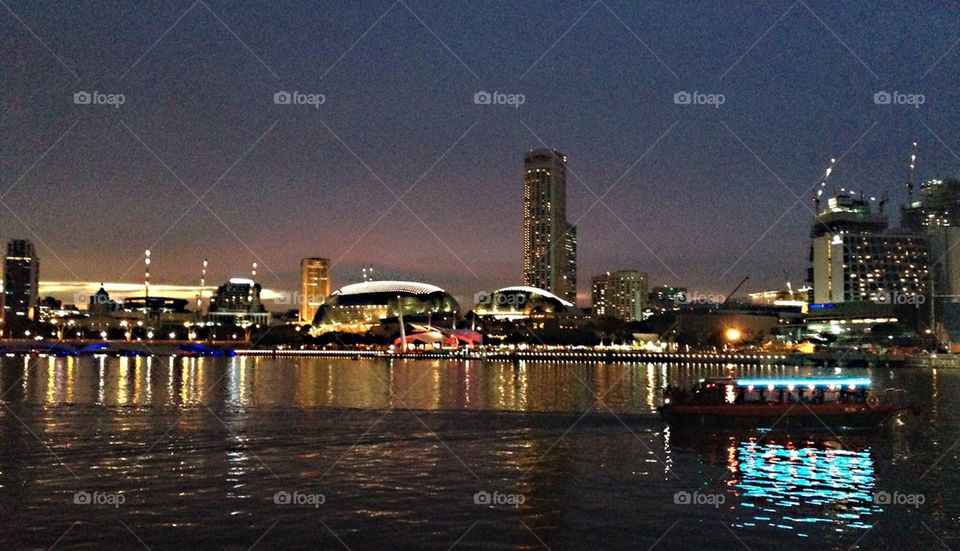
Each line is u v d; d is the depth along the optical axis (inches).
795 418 2901.1
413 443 2613.2
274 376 7229.3
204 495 1937.7
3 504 1844.2
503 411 3543.3
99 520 1733.5
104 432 2807.6
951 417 3715.6
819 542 1662.2
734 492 2034.9
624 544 1631.4
